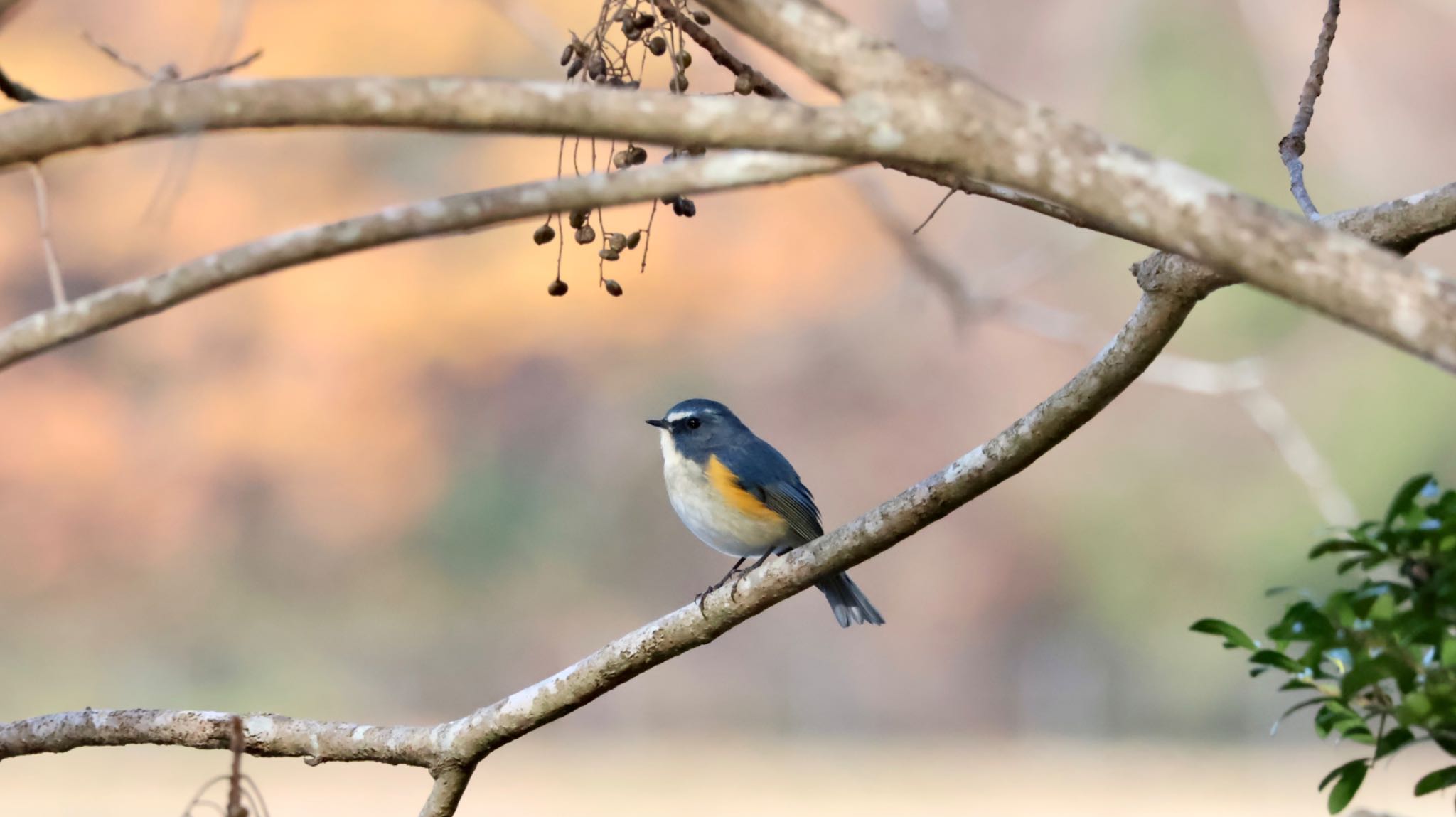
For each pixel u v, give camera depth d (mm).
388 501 25375
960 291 10586
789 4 2059
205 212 21719
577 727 29344
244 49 20250
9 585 24797
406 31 20656
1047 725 29438
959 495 3689
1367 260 1918
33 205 21281
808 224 23547
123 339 23609
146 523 24391
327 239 2113
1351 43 23219
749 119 2020
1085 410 3529
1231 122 23688
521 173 21875
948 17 10258
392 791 19844
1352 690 2879
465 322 23391
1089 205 2006
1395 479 24375
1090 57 24688
